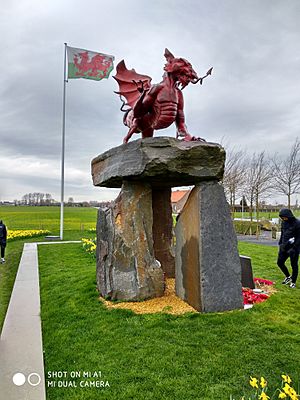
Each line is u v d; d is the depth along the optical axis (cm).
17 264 928
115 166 456
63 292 547
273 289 532
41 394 250
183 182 466
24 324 408
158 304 442
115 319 390
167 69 472
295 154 2322
